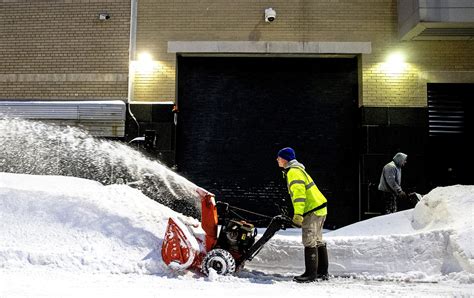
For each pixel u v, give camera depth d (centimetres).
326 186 1138
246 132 1161
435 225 651
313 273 541
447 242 587
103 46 1152
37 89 1150
